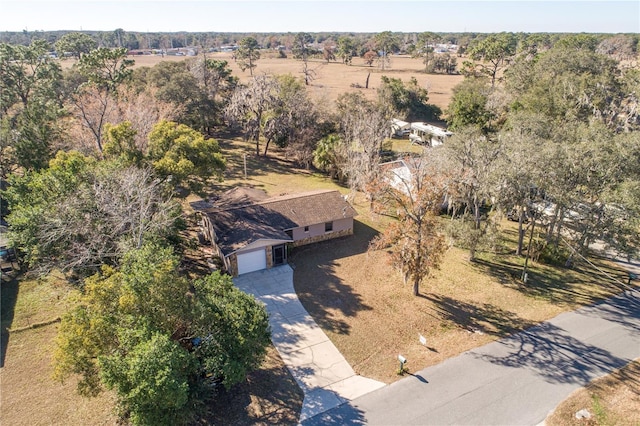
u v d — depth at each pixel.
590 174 22.88
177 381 12.73
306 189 39.00
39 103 38.75
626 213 22.47
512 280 25.19
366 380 17.44
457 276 25.56
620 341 19.84
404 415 15.70
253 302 16.62
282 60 150.62
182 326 15.58
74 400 16.09
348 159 38.16
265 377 17.44
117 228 19.77
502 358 18.70
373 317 21.58
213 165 29.11
